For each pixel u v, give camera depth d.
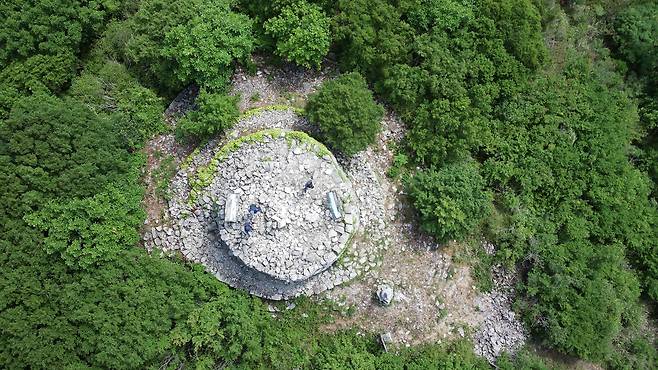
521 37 26.47
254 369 24.28
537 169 27.33
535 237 26.83
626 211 28.47
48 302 21.95
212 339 23.02
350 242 24.92
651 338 29.39
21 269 21.61
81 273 22.30
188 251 24.97
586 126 28.23
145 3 25.61
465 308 26.61
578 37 30.09
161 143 25.86
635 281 28.61
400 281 25.61
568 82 28.92
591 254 27.25
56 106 23.05
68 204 22.25
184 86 26.09
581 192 27.81
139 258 23.31
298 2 25.14
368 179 25.78
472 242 26.98
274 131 24.31
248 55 25.84
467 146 25.86
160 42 24.95
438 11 25.70
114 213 22.97
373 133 24.59
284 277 23.28
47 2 25.16
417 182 25.12
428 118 25.83
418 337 25.75
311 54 25.09
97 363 21.98
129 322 22.17
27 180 22.06
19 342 21.27
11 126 22.28
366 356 24.50
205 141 25.19
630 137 29.92
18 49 25.19
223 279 24.78
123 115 24.55
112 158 23.56
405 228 25.98
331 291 25.08
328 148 25.19
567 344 25.78
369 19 25.22
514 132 27.48
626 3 30.77
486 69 26.36
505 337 26.84
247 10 26.14
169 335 22.78
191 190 24.88
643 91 30.77
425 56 25.62
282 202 23.36
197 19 24.42
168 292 23.38
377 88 26.53
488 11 26.33
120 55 26.42
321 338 25.17
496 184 27.47
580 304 25.98
